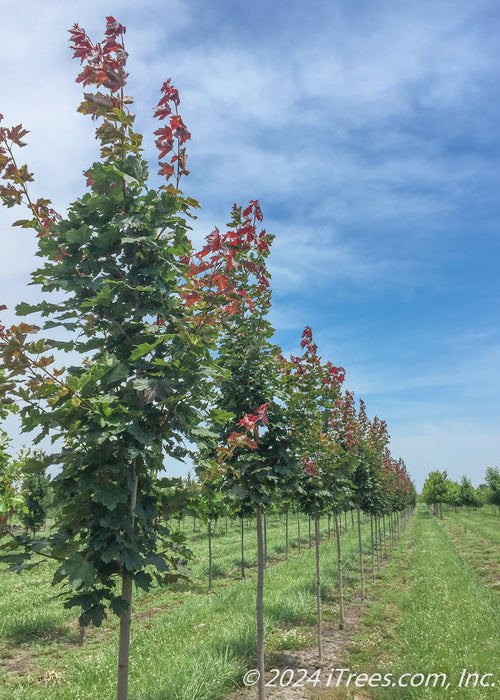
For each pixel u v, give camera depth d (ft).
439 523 144.46
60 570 10.36
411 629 29.86
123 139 13.29
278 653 27.73
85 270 12.57
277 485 21.95
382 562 69.31
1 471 20.76
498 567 59.11
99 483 11.40
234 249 16.99
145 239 12.48
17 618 36.78
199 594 48.26
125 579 12.05
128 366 12.82
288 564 62.54
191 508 13.82
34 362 11.14
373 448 56.13
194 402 13.24
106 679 24.31
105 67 12.48
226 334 22.13
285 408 22.89
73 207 12.92
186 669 22.99
